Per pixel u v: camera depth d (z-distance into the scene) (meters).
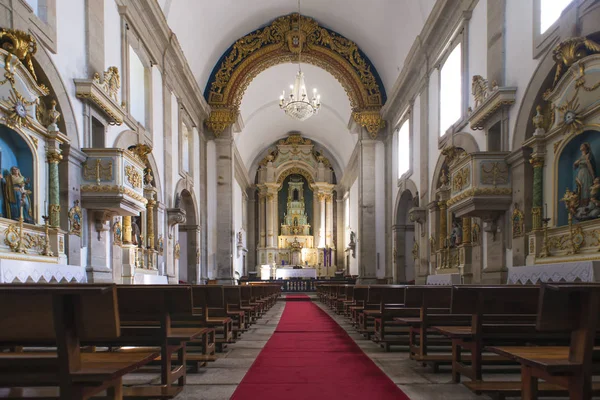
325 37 20.56
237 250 28.23
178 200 15.28
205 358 4.79
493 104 9.08
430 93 14.41
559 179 7.71
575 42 6.84
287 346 6.46
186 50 16.73
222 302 5.20
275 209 35.94
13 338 2.38
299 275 29.45
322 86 26.52
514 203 8.77
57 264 7.16
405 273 18.16
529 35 8.36
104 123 9.38
